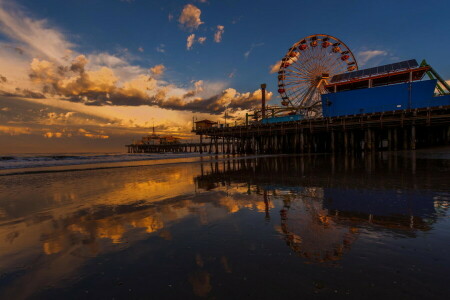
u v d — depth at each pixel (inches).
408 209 163.3
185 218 163.8
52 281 85.3
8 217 177.8
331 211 166.7
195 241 120.0
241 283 79.4
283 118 1617.9
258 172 450.0
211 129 1734.7
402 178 298.8
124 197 249.4
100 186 331.6
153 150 4165.8
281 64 1812.3
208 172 491.8
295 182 307.0
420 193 211.3
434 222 135.9
